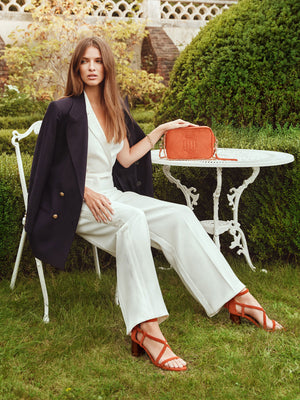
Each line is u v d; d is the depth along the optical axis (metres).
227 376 2.31
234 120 4.80
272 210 3.73
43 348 2.57
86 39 2.77
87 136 2.73
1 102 8.95
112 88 2.81
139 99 11.09
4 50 9.74
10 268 3.49
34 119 7.57
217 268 2.68
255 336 2.66
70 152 2.70
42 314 2.96
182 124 3.12
